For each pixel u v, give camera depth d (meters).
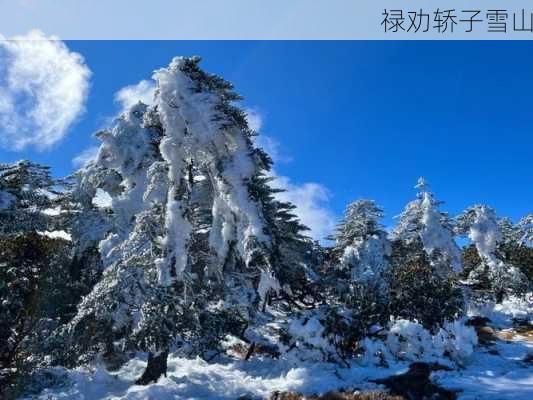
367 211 24.48
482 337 17.78
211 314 14.77
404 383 11.33
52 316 14.63
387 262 21.67
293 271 16.41
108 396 11.60
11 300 11.38
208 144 12.55
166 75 12.98
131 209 17.52
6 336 11.45
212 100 12.59
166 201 13.45
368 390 10.94
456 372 12.64
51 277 14.12
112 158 18.98
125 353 15.54
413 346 14.06
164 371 12.77
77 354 13.38
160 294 12.75
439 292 16.38
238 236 12.66
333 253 25.14
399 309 16.08
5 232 18.78
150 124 14.76
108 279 13.12
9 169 20.88
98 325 13.63
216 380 12.85
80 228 20.08
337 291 17.97
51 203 21.72
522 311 25.39
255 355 16.41
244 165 12.56
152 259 13.02
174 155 12.79
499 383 11.55
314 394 11.00
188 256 13.93
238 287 15.97
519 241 37.59
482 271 31.66
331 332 13.77
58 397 11.00
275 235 13.15
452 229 29.77
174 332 12.38
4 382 11.15
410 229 30.16
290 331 14.05
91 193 21.39
